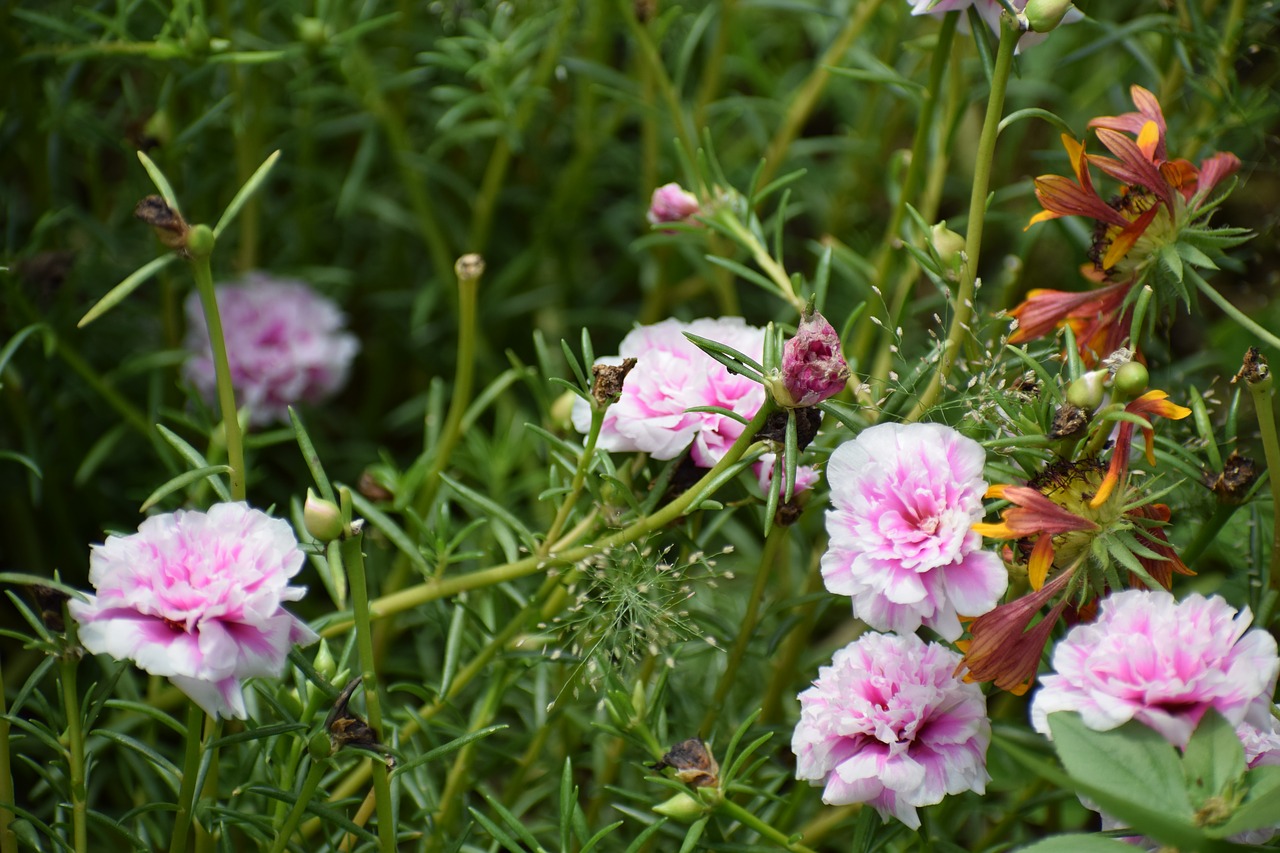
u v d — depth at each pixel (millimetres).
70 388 828
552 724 735
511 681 731
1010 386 696
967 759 662
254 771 733
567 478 741
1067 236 792
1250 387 668
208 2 848
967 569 652
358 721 653
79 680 779
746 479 703
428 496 759
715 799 669
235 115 833
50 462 818
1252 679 635
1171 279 691
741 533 827
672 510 675
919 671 665
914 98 774
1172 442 702
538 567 698
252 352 843
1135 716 638
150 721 750
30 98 814
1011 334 706
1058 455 661
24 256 799
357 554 645
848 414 673
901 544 650
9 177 874
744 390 685
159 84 850
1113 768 637
